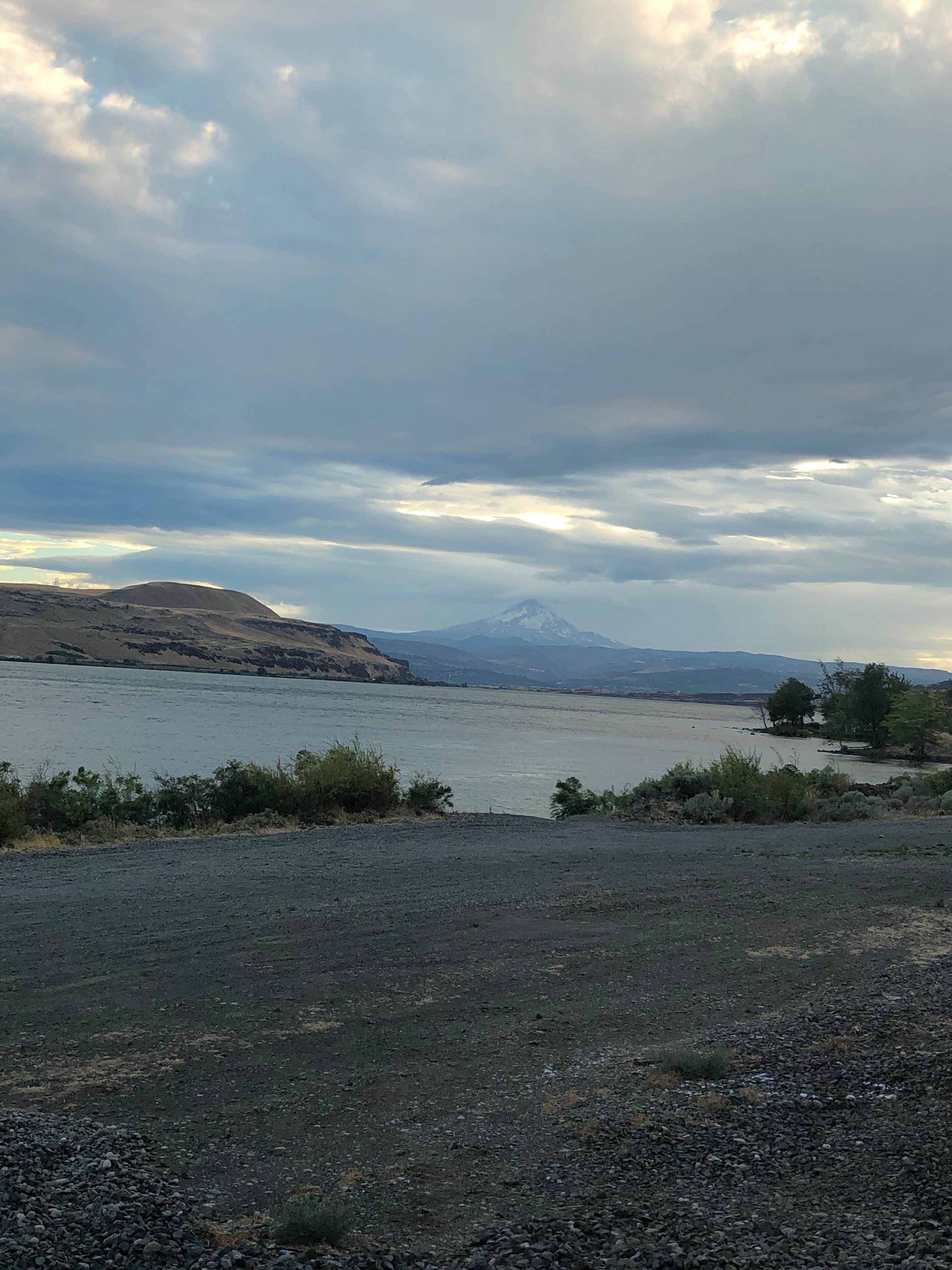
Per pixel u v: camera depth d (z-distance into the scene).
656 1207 4.09
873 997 7.46
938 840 19.23
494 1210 4.15
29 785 24.81
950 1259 3.46
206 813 22.50
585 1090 5.66
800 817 26.08
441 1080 5.89
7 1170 4.01
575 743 86.12
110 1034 6.76
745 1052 6.21
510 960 8.95
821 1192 4.17
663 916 11.07
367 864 15.28
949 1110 4.93
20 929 10.23
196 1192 4.24
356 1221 4.05
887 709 115.12
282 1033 6.81
